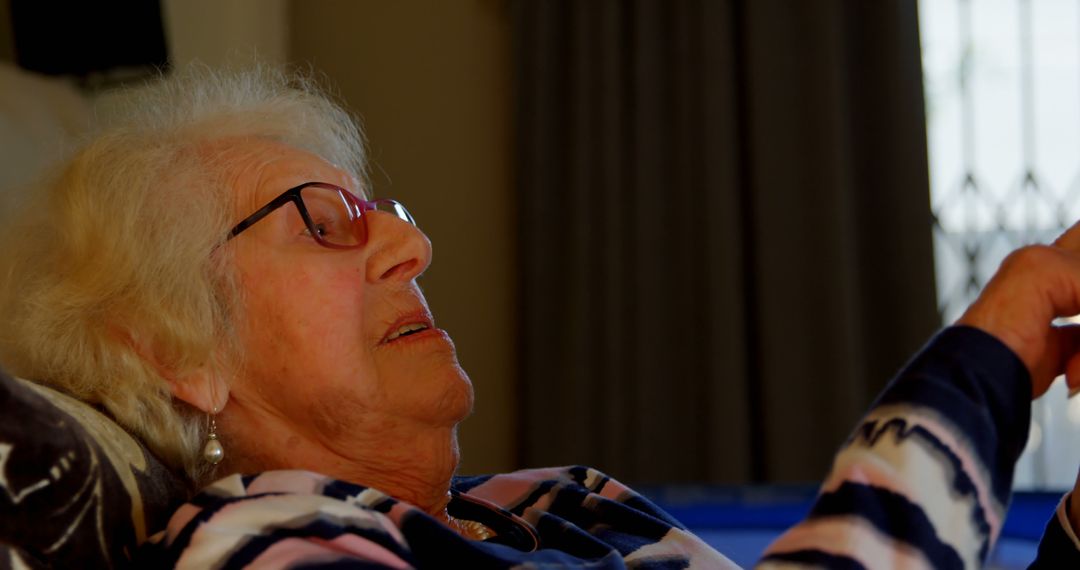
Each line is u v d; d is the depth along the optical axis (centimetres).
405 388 110
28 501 80
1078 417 354
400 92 418
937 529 70
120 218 106
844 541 70
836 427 366
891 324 374
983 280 381
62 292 105
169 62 341
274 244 110
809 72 376
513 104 396
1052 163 379
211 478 111
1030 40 381
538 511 113
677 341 382
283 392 109
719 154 379
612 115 386
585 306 384
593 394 384
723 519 352
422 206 414
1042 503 324
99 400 104
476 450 404
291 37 422
